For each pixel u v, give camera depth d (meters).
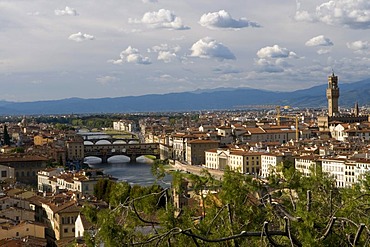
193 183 75.88
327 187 75.19
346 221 57.06
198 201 78.75
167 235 61.19
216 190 75.19
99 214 66.12
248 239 61.12
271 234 52.19
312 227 52.66
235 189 65.50
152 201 70.19
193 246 62.25
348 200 66.00
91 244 64.19
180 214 66.44
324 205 69.44
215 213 66.31
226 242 61.53
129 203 66.62
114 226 61.94
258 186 70.31
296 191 74.75
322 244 51.44
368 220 57.31
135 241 64.19
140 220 67.06
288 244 54.56
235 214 64.50
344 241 54.25
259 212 64.50
